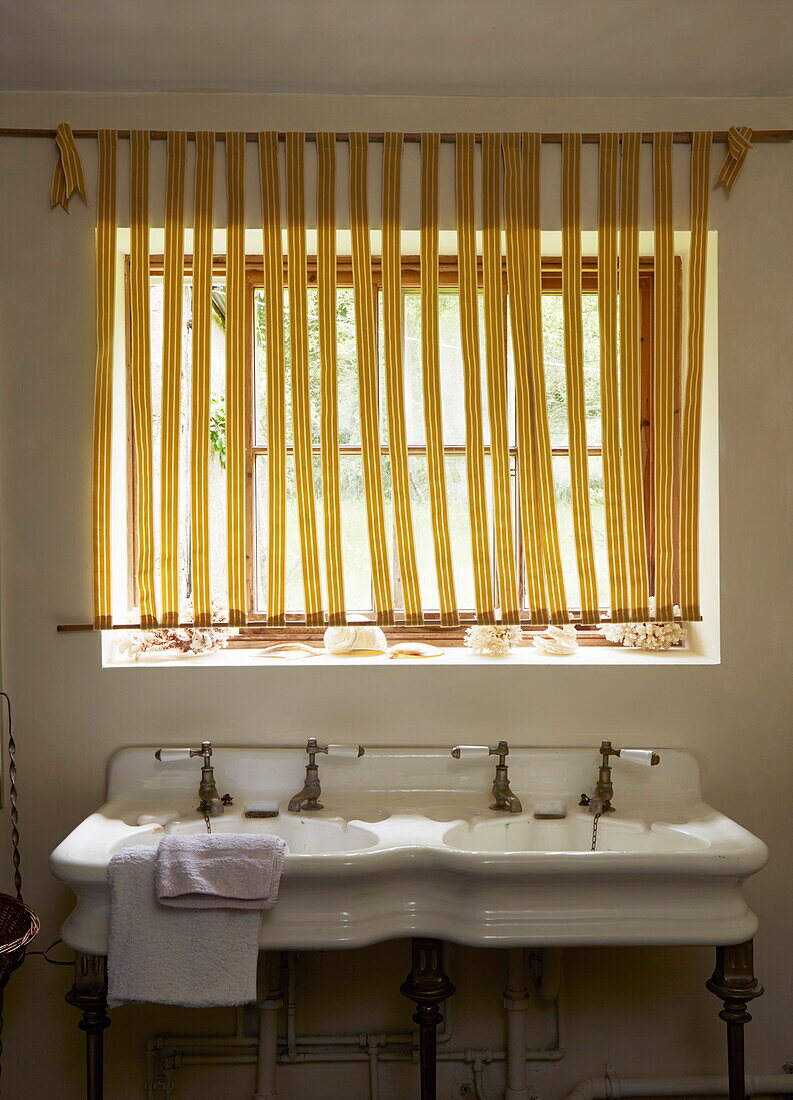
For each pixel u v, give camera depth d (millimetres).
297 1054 2184
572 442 2230
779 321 2199
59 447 2156
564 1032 2201
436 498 2238
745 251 2201
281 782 2127
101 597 2146
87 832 1859
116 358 2262
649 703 2189
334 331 2199
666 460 2230
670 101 2215
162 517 2195
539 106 2211
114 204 2156
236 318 2191
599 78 2160
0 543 2145
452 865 1706
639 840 1962
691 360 2203
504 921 1715
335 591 2225
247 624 2213
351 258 2348
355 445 2441
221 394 2422
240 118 2191
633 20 1966
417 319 2436
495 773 2115
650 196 2213
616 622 2244
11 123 2162
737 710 2189
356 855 1697
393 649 2320
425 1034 1759
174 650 2320
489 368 2230
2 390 2150
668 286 2203
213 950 1655
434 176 2195
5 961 1734
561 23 1976
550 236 2246
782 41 2033
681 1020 2207
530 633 2414
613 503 2244
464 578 2443
